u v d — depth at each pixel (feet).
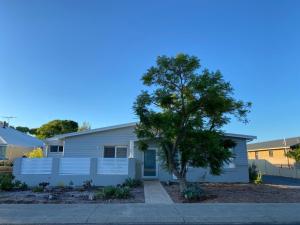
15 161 60.64
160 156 55.42
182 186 49.24
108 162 61.87
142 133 51.78
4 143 98.84
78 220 30.60
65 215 32.68
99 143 75.51
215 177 73.46
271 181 78.43
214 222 30.01
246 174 74.28
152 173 71.97
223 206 37.93
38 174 60.49
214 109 49.47
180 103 50.96
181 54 49.83
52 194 48.32
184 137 50.72
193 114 51.34
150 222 30.14
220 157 50.83
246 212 34.37
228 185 65.41
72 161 61.52
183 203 40.50
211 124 52.24
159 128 50.52
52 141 90.22
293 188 59.16
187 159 50.65
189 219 31.12
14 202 40.78
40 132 186.50
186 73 50.16
